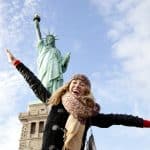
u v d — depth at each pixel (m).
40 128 112.69
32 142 110.62
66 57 106.94
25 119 114.94
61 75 103.62
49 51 107.56
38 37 111.31
